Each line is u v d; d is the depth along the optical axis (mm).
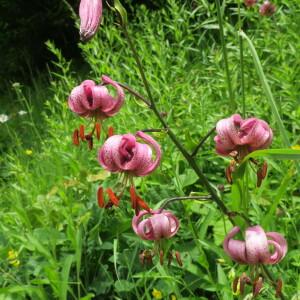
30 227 520
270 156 293
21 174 684
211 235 511
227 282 411
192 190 581
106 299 483
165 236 333
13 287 419
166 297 444
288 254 433
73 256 458
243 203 357
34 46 1670
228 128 311
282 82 652
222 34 402
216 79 722
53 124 759
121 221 513
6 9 1669
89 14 301
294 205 488
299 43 715
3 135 1146
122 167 306
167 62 769
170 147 595
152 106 328
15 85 850
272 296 409
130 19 1415
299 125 591
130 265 471
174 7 800
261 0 846
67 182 562
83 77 1415
